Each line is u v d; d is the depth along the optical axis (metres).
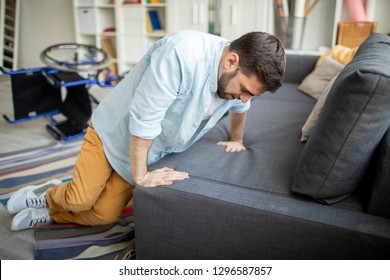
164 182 1.15
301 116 1.97
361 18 3.19
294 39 3.40
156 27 4.12
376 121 0.89
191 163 1.29
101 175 1.31
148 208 1.18
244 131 1.72
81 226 1.54
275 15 3.45
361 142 0.92
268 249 1.04
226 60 0.98
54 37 5.11
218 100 1.16
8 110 3.35
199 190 1.11
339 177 0.98
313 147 1.00
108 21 4.55
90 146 1.29
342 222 0.94
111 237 1.47
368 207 0.99
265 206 1.02
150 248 1.24
